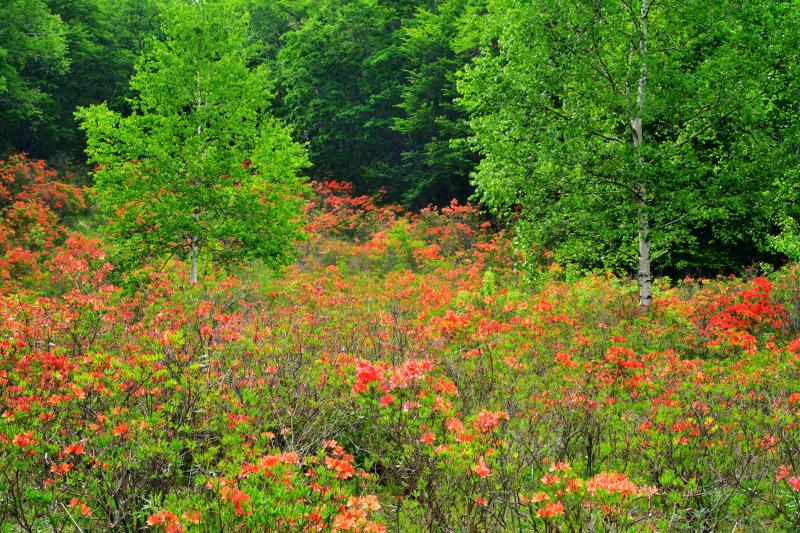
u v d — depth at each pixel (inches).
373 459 177.5
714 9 414.3
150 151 518.0
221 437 167.3
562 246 463.2
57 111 1214.3
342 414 196.7
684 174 418.9
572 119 441.7
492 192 469.7
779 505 164.9
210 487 122.5
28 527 125.1
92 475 144.3
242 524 115.3
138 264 526.9
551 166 433.1
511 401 222.5
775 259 664.4
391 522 155.2
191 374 186.7
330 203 1042.1
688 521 148.8
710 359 305.9
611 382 248.2
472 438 155.5
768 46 415.5
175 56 535.8
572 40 426.6
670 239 461.7
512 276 674.2
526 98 438.3
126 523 131.6
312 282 491.5
